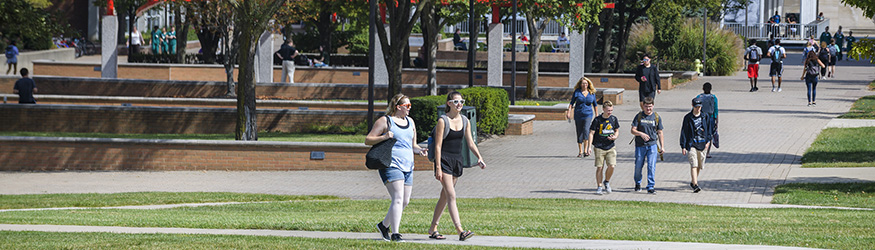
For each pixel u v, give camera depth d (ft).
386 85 220.84
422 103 139.33
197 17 226.38
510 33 367.66
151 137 165.78
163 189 110.01
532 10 204.44
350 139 152.25
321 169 125.80
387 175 61.16
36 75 236.84
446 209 84.99
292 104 190.60
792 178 104.83
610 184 104.06
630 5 273.13
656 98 206.80
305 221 73.56
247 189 108.78
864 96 200.75
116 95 232.73
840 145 130.21
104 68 241.76
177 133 175.73
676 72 258.57
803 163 117.08
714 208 85.05
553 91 213.87
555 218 75.56
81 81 233.76
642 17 288.10
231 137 165.89
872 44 103.19
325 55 282.97
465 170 115.96
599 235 63.77
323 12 280.51
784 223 71.05
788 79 246.68
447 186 62.18
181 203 96.99
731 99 198.90
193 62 280.10
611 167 96.63
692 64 269.85
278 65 262.26
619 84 234.99
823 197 91.56
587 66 263.90
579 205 88.58
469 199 93.56
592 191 99.45
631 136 146.51
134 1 283.59
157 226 70.95
